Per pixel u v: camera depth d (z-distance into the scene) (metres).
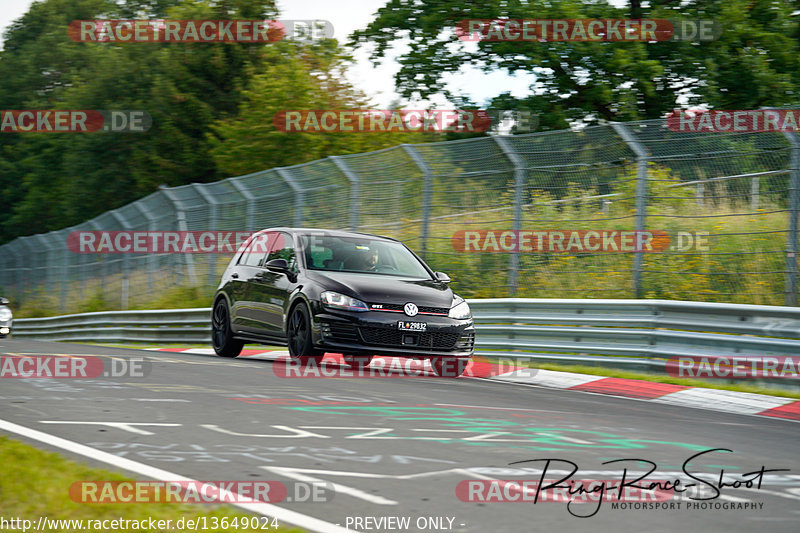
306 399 27.70
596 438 22.62
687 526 14.72
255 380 32.72
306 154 121.75
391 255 43.50
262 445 20.02
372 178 59.41
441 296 39.69
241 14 159.62
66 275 103.50
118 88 163.38
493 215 52.97
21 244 121.88
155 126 157.62
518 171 51.97
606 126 48.94
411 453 19.72
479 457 19.56
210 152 134.12
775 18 100.94
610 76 93.62
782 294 43.50
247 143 125.38
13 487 14.73
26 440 19.62
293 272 41.62
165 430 21.41
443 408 27.17
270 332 42.59
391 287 39.06
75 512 13.56
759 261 44.78
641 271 46.53
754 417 30.06
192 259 77.94
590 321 43.75
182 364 39.09
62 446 19.08
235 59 160.88
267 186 67.44
